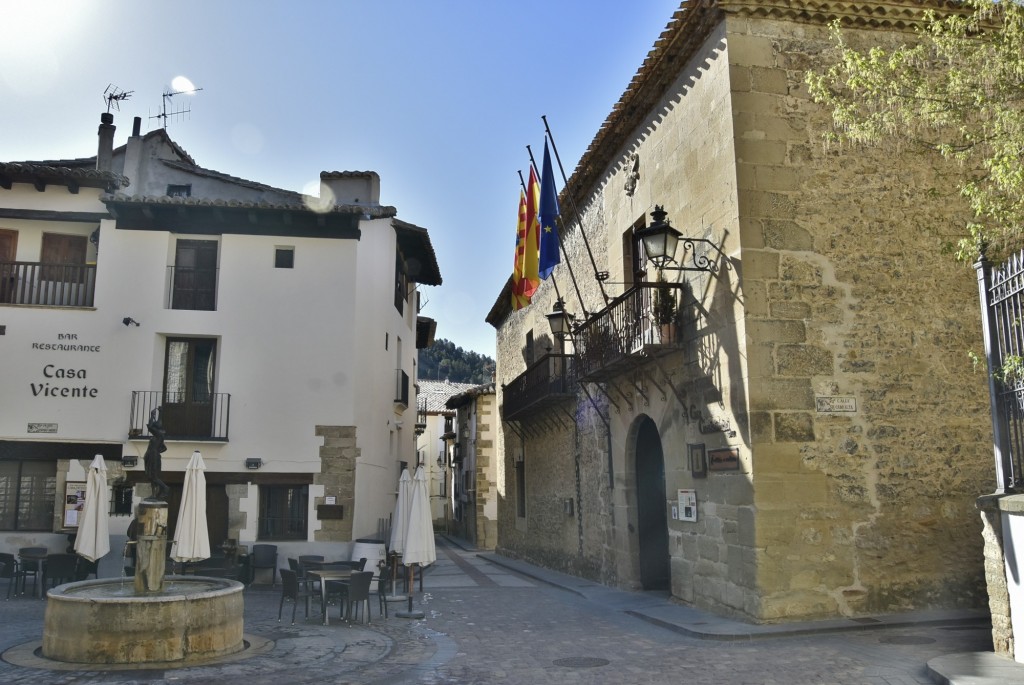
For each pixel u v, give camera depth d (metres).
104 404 15.85
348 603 11.18
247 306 16.58
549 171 16.33
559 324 16.28
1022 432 7.27
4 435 15.58
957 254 9.09
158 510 9.77
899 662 7.57
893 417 10.34
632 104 13.93
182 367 16.53
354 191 18.61
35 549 14.90
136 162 19.36
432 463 53.56
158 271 16.45
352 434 16.33
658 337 11.96
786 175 10.64
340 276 16.92
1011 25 8.81
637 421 14.14
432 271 23.67
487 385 34.41
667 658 8.30
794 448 10.02
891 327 10.55
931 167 11.06
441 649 9.17
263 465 16.05
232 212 16.66
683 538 11.95
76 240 16.88
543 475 20.94
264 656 8.71
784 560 9.78
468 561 25.28
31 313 16.03
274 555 15.43
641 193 14.10
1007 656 7.20
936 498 10.26
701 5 10.97
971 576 10.16
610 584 15.30
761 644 8.84
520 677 7.61
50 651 8.43
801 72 10.95
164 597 8.50
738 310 10.34
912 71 9.61
